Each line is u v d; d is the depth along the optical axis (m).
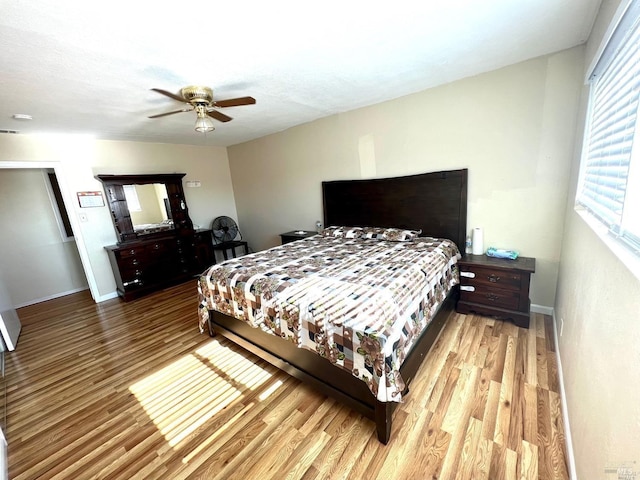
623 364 0.83
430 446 1.45
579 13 1.62
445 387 1.83
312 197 4.20
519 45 2.02
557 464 1.32
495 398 1.71
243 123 3.63
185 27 1.47
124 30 1.46
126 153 4.09
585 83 1.82
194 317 3.19
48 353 2.63
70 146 3.60
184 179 4.77
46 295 4.20
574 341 1.51
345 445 1.50
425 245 2.73
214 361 2.33
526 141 2.43
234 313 2.28
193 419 1.76
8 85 1.98
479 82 2.55
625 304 0.86
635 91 1.01
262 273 2.29
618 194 1.14
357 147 3.50
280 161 4.46
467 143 2.72
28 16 1.29
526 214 2.54
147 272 4.05
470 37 1.84
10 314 2.95
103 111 2.71
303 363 1.86
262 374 2.14
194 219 4.96
